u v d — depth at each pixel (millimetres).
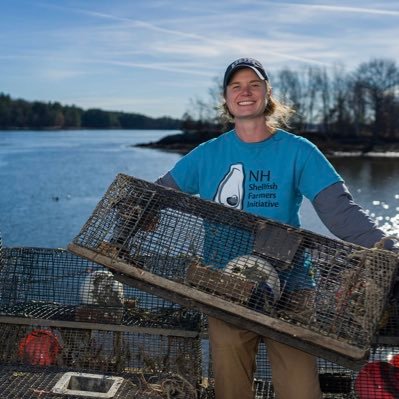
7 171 38500
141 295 4457
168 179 4227
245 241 3812
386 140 68938
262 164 3965
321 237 3633
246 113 3910
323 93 74188
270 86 4086
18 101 181875
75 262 4512
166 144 77562
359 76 75125
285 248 3654
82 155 58719
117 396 3615
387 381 3969
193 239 3842
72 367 4051
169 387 3742
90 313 4270
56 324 4273
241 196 3977
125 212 3889
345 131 72562
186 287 3623
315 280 3594
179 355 4203
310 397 3646
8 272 4500
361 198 23078
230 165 4031
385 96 72500
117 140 110438
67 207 22062
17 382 3746
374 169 38656
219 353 3762
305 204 19562
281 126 4277
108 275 4410
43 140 109000
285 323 3434
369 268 3465
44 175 35625
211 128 79562
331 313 3457
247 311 3490
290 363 3629
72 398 3564
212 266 3686
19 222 18562
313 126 74062
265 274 3607
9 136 135000
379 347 4031
